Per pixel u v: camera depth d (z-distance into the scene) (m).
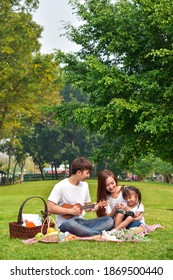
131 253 6.39
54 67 31.02
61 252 6.41
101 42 20.45
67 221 7.64
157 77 18.11
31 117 39.31
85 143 58.28
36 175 72.81
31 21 31.42
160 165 48.56
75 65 21.58
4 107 33.50
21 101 33.31
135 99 18.14
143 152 20.00
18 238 7.77
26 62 31.45
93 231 7.67
